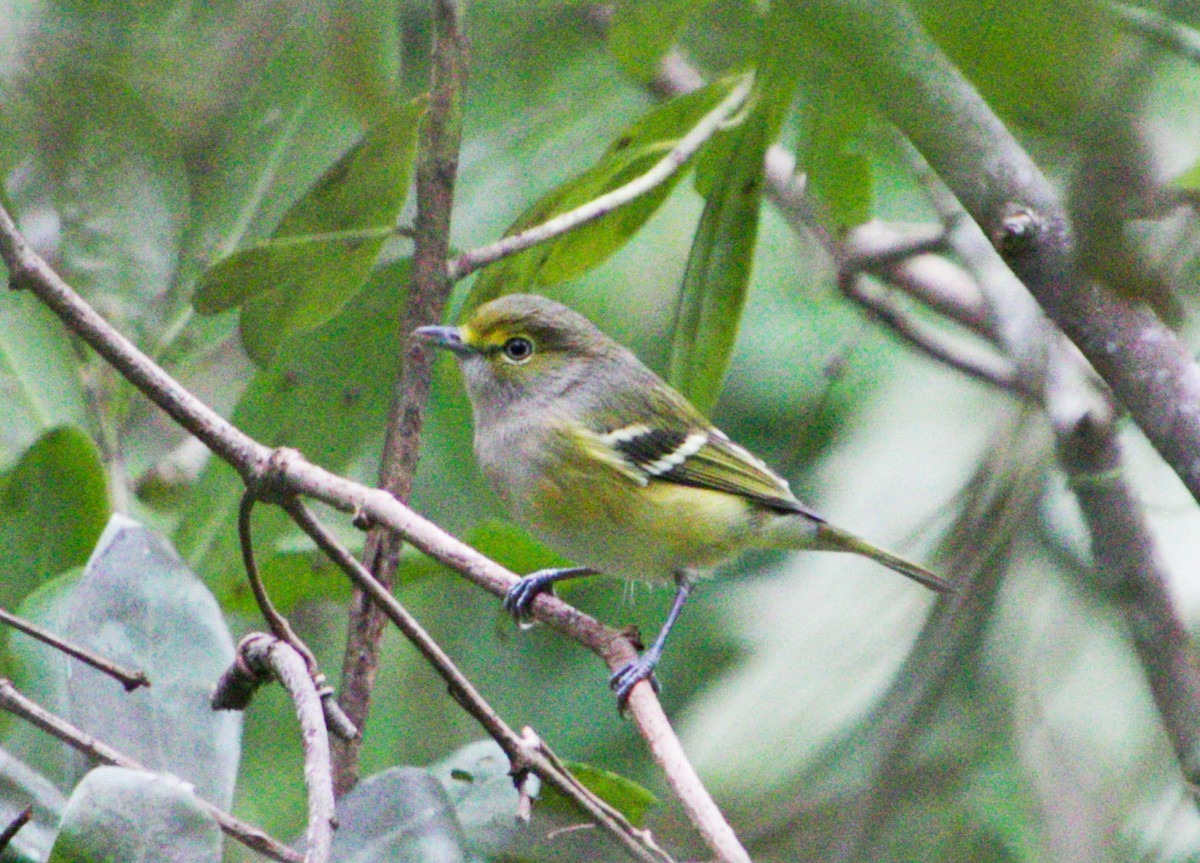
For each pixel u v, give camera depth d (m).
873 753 9.52
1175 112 5.56
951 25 3.54
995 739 10.19
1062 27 3.45
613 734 12.28
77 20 9.36
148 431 10.03
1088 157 3.60
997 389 11.23
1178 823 7.30
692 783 6.25
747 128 8.23
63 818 5.29
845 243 10.88
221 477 8.70
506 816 7.07
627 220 8.91
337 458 8.84
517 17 9.95
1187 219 6.22
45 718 6.05
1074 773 9.76
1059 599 10.59
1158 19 3.68
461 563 6.63
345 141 9.41
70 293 6.92
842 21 4.09
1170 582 8.12
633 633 7.93
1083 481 8.13
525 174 11.93
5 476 7.97
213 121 9.77
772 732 11.19
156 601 7.12
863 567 12.27
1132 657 10.98
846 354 11.27
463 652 12.44
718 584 13.05
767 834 10.31
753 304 13.83
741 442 13.49
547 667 12.55
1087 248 3.75
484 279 9.21
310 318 8.00
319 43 9.21
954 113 4.91
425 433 12.60
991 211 5.07
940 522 11.87
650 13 7.79
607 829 6.11
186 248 9.15
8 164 9.04
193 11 9.64
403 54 11.17
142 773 5.43
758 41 5.20
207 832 5.34
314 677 6.39
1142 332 5.11
